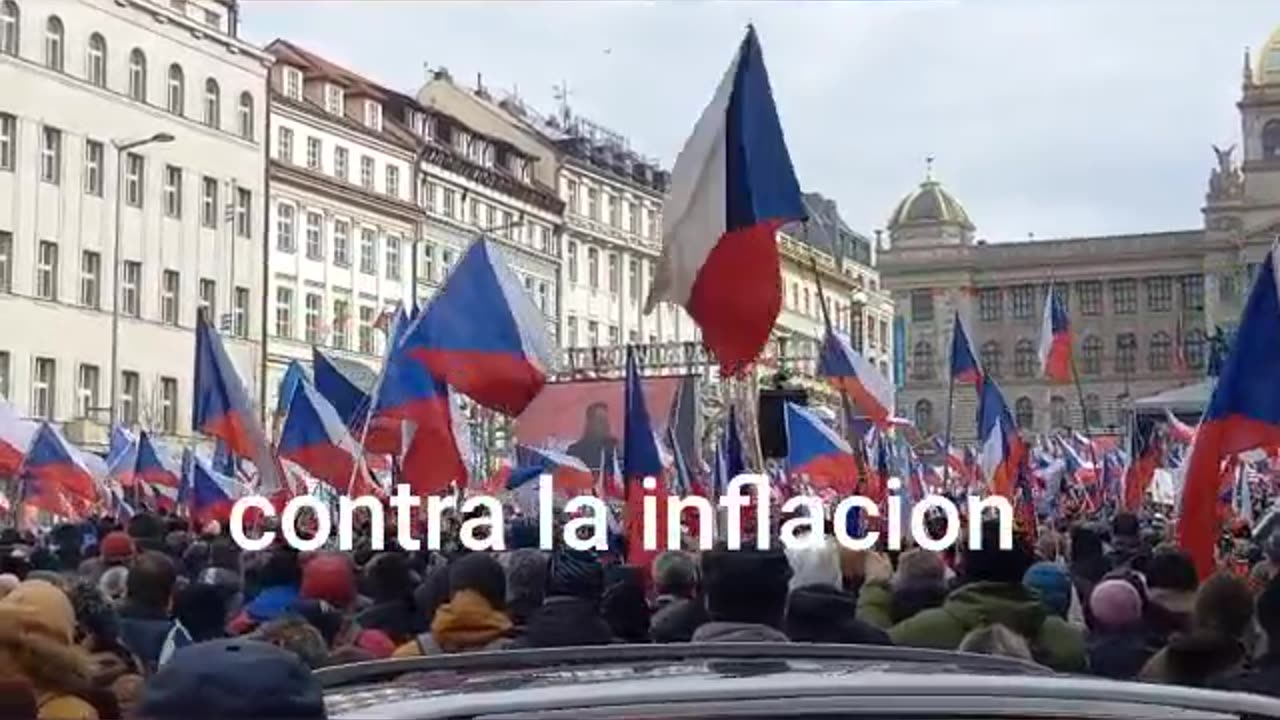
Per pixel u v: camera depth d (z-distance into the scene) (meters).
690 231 10.95
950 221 124.50
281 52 66.56
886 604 8.79
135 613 8.01
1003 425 21.58
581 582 9.35
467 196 75.44
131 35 55.59
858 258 117.31
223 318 59.12
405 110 72.75
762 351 10.94
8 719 4.89
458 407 15.77
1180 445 31.16
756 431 15.84
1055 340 30.45
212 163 58.94
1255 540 14.63
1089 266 122.31
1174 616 8.12
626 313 90.25
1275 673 6.57
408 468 14.73
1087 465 33.03
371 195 67.69
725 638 6.55
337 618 8.38
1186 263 120.06
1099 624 7.92
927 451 39.09
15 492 23.25
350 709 3.38
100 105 54.19
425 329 13.72
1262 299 10.53
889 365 122.12
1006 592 7.58
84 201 53.59
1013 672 3.89
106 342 54.19
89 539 15.34
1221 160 117.38
